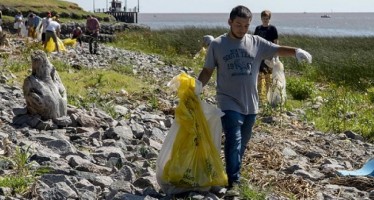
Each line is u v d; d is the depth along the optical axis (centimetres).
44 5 6025
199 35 3859
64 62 1761
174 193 629
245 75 647
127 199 586
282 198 683
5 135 812
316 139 1102
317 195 715
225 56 645
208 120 644
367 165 873
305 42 3697
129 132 912
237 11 637
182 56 3052
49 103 931
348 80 2116
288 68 2569
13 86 1260
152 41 3550
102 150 792
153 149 826
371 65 2233
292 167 825
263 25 1255
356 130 1234
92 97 1242
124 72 1770
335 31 13112
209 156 630
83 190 611
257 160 851
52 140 800
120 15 7838
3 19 4591
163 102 1274
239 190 650
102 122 963
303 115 1339
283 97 1332
